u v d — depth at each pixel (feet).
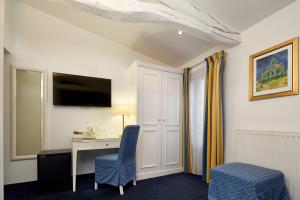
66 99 10.18
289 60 6.62
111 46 11.91
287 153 6.31
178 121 11.87
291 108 6.56
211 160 9.29
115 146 9.45
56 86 10.01
